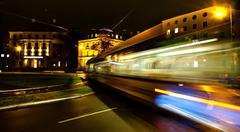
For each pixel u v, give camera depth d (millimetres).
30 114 12508
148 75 10562
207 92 6492
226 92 5770
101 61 24672
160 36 9422
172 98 8484
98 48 90625
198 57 6867
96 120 10352
